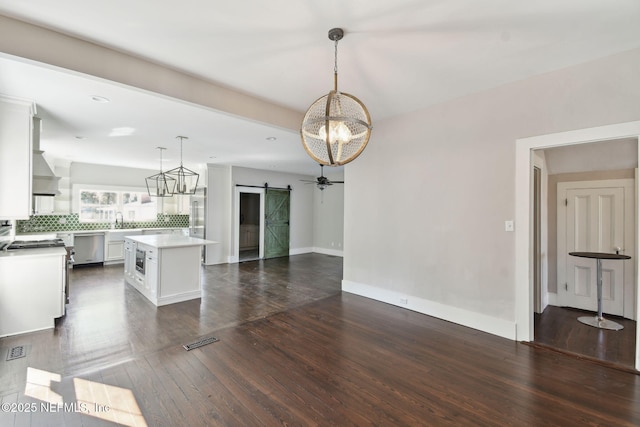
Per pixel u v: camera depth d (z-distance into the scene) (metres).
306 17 2.05
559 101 2.82
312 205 9.37
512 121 3.11
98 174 7.27
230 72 2.91
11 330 3.12
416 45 2.40
